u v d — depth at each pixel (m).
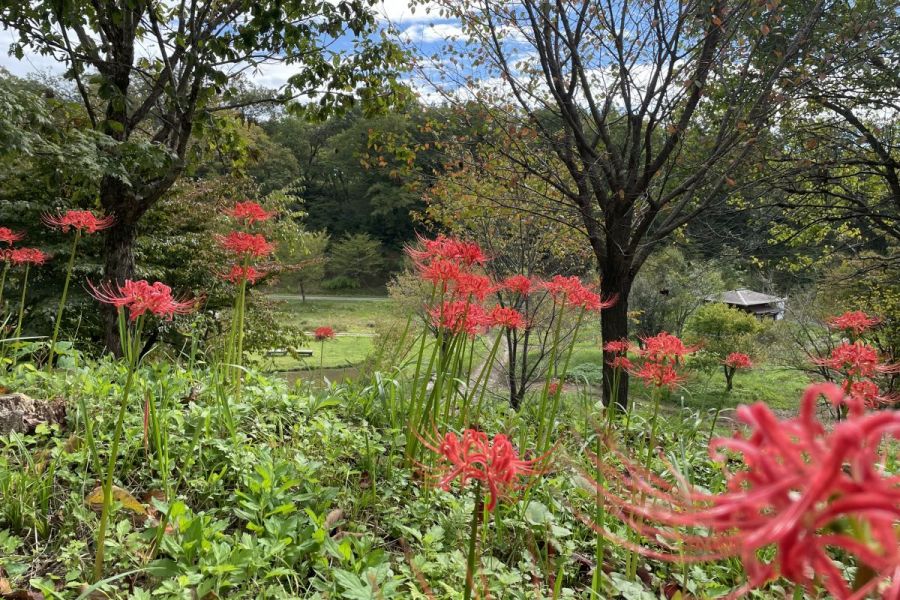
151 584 2.30
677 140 7.85
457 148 10.19
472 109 8.57
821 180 10.75
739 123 7.47
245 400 4.02
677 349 3.07
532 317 9.05
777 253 14.63
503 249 10.67
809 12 8.08
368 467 3.38
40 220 10.04
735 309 17.98
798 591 2.03
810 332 15.24
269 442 3.50
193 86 7.68
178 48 7.66
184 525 2.38
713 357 16.06
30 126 6.18
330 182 54.47
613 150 8.36
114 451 2.25
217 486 2.91
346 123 54.25
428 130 9.88
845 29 8.02
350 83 9.00
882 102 9.58
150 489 2.88
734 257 11.93
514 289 4.13
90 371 4.08
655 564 2.91
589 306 3.95
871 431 0.49
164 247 12.08
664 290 14.09
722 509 0.57
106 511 2.25
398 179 10.70
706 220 11.87
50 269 10.09
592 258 11.47
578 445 3.98
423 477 3.26
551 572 2.71
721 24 7.03
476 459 1.41
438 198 10.55
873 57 8.85
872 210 11.17
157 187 7.98
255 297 13.67
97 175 6.70
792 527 0.50
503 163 8.98
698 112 9.27
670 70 7.54
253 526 2.45
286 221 13.94
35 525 2.56
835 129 10.71
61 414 3.43
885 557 0.50
